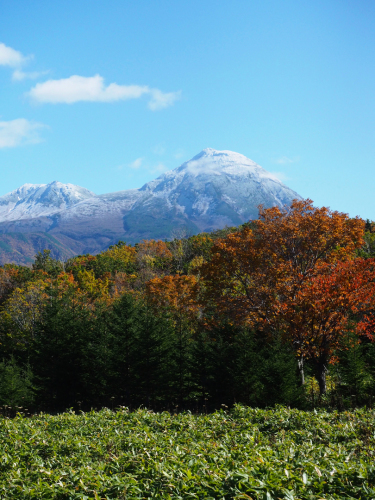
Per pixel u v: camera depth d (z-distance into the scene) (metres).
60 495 6.48
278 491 5.43
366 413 11.70
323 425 10.15
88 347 35.69
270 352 27.52
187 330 38.44
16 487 6.96
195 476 6.06
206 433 10.01
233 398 29.08
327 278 26.72
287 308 28.91
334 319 26.44
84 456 8.82
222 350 31.11
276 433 9.79
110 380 33.69
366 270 27.11
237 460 7.07
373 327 27.94
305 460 6.78
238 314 33.56
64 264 95.88
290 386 23.11
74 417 13.62
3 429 12.49
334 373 30.30
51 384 35.56
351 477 5.96
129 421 12.08
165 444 8.75
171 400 33.88
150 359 33.53
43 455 9.63
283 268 33.38
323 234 35.41
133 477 6.74
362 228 35.25
